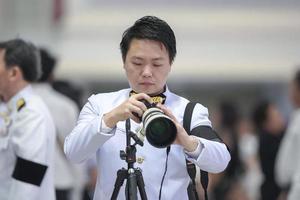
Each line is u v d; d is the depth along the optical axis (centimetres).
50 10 2862
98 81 2856
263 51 2914
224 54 2898
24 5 2853
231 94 3062
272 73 2897
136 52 628
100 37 2864
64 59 2831
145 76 629
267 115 1486
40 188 801
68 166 1110
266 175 1486
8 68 843
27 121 814
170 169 648
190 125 651
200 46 2886
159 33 625
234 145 1809
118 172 620
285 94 2931
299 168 1076
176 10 2905
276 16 2941
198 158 622
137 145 648
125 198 640
